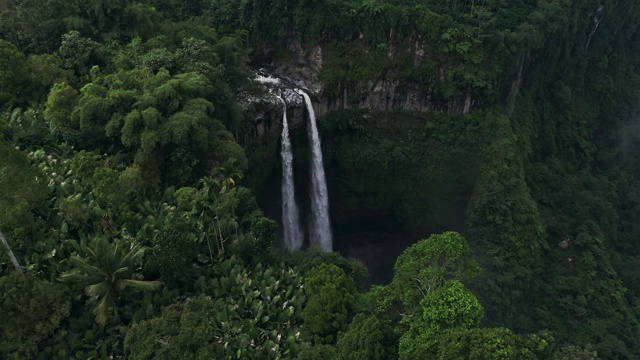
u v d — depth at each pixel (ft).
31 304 65.36
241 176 95.20
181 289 85.15
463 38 156.46
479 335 58.29
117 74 110.52
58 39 123.75
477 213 149.69
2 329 65.10
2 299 64.80
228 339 77.61
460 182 166.71
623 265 162.09
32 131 104.58
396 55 163.32
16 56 110.32
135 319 75.87
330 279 83.71
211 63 122.93
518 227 145.18
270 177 164.04
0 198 71.31
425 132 169.37
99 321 69.92
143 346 63.62
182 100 103.71
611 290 146.30
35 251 83.10
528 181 164.55
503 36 155.53
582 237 156.04
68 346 71.15
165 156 103.40
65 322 74.13
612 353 126.31
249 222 102.06
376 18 158.81
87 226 90.79
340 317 78.54
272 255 100.07
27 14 120.57
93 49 119.24
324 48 164.66
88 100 100.94
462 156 164.66
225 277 89.66
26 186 74.13
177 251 79.36
